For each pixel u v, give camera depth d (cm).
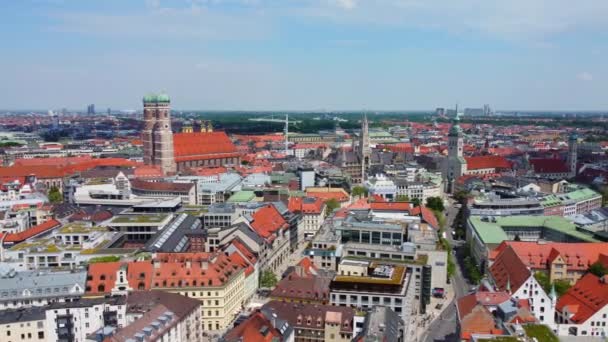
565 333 16512
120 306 14825
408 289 17500
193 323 15688
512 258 19875
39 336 14600
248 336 13275
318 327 15412
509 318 14462
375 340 12675
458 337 15650
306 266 19900
